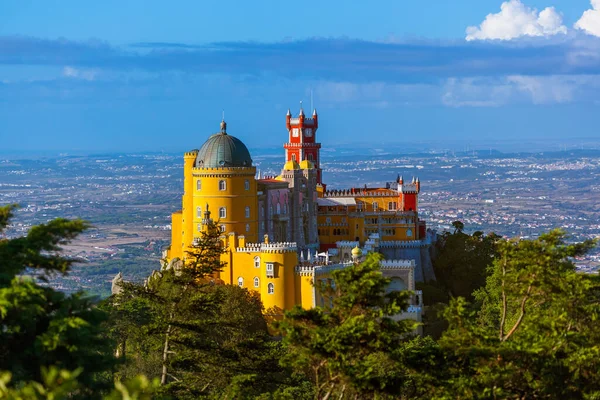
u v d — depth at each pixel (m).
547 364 174.50
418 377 173.75
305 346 165.12
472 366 170.75
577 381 178.88
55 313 154.00
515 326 182.88
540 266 181.50
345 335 160.25
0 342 151.38
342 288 168.88
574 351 178.50
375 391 168.38
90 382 157.00
